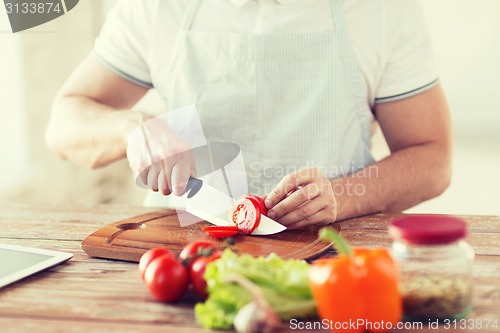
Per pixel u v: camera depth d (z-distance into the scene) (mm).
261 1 1944
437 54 4957
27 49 3178
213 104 1974
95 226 1651
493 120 5039
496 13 4785
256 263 1058
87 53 3715
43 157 3328
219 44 1949
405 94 1923
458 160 4570
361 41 1917
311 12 1929
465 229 1002
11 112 3197
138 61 2045
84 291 1200
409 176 1807
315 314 1050
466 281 1031
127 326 1048
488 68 4934
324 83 1918
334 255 1390
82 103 1976
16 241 1537
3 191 2789
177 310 1108
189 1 1978
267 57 1927
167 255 1154
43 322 1068
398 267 1030
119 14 2037
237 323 980
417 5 1945
